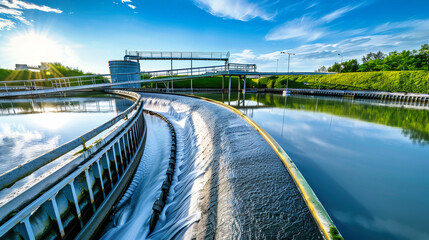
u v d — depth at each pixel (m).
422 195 8.76
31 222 4.89
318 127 21.73
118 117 11.05
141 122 18.94
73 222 6.39
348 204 8.00
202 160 11.55
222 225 5.45
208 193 7.52
